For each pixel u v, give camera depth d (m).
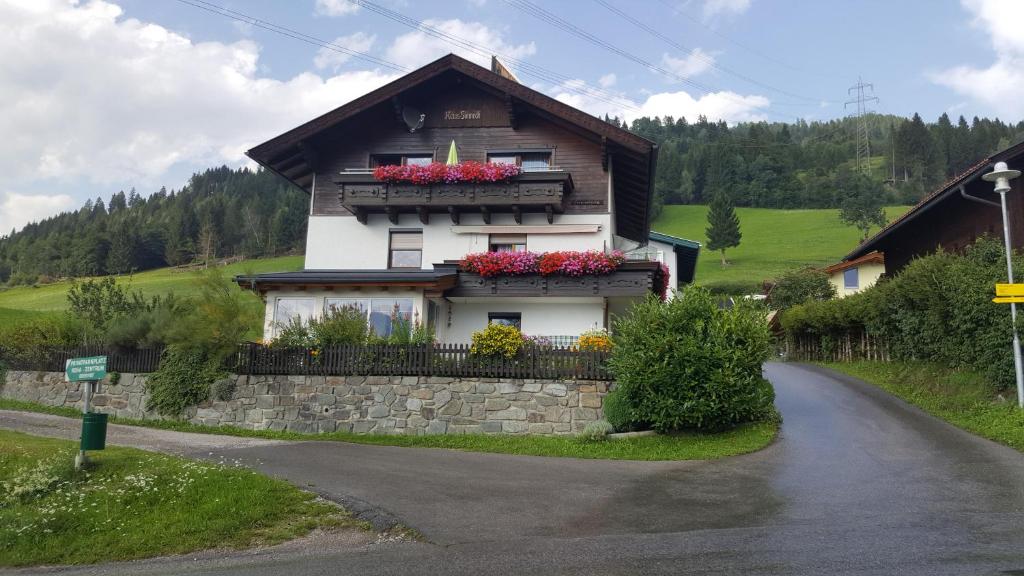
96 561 7.27
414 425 15.16
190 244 104.25
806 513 8.08
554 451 12.87
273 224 106.38
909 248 26.42
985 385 14.79
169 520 8.17
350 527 8.09
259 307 17.09
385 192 20.48
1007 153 17.47
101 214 157.00
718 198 81.81
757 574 6.01
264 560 7.04
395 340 15.99
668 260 29.73
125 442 13.25
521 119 21.55
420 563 6.66
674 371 13.48
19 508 8.35
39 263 107.06
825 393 18.44
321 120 21.16
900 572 5.95
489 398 14.99
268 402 15.92
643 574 6.11
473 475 10.72
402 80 21.19
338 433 15.35
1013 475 9.73
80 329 19.62
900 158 123.50
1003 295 13.58
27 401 18.66
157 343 17.20
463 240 20.98
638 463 11.66
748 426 13.75
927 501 8.48
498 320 20.16
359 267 21.27
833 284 47.41
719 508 8.46
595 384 14.66
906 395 16.89
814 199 106.12
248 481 9.62
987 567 6.01
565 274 18.86
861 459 11.16
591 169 20.94
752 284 63.72
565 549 6.94
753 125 147.12
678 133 162.25
